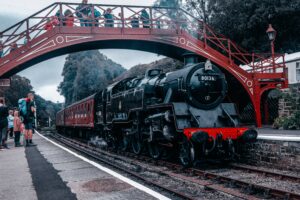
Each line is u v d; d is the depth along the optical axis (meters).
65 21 16.72
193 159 8.91
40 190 6.61
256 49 28.98
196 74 9.84
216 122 9.73
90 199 5.82
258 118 18.31
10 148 14.62
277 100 19.48
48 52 16.20
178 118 9.42
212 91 9.95
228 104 10.30
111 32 17.08
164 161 10.27
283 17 27.56
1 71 15.53
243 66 25.67
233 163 9.72
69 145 16.17
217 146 9.05
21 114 15.60
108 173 8.16
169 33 18.12
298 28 27.98
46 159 10.93
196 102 9.70
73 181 7.40
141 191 6.23
